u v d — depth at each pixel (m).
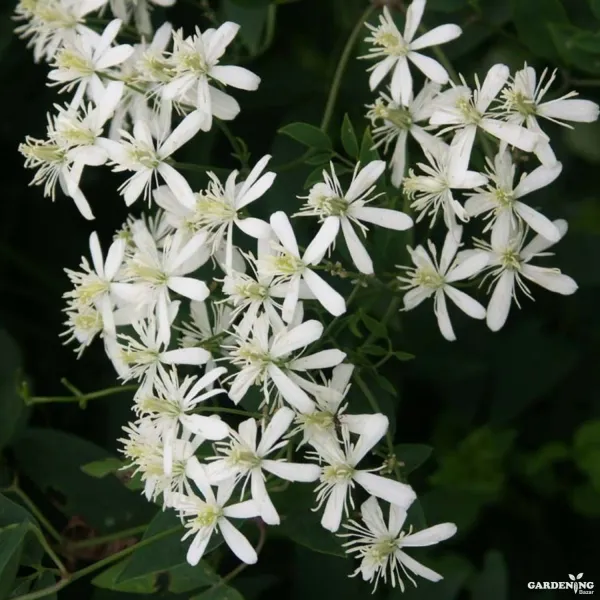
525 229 0.51
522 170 0.53
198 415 0.50
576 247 0.55
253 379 0.50
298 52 0.56
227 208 0.51
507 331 0.57
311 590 0.54
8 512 0.52
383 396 0.52
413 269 0.51
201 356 0.51
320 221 0.51
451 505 0.56
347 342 0.53
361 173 0.50
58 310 0.60
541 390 0.57
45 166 0.53
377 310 0.53
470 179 0.50
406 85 0.52
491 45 0.56
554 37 0.54
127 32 0.55
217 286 0.52
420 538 0.50
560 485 0.58
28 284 0.60
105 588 0.54
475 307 0.51
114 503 0.55
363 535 0.51
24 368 0.58
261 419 0.50
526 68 0.51
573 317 0.57
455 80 0.53
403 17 0.55
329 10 0.57
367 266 0.50
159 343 0.51
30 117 0.59
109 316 0.52
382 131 0.53
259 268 0.50
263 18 0.54
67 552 0.55
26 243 0.60
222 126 0.52
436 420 0.58
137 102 0.53
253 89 0.51
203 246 0.51
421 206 0.51
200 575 0.52
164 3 0.54
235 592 0.52
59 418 0.59
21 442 0.55
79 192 0.52
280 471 0.50
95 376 0.59
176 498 0.50
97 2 0.54
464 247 0.56
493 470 0.57
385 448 0.51
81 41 0.53
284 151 0.54
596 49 0.53
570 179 0.57
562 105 0.51
